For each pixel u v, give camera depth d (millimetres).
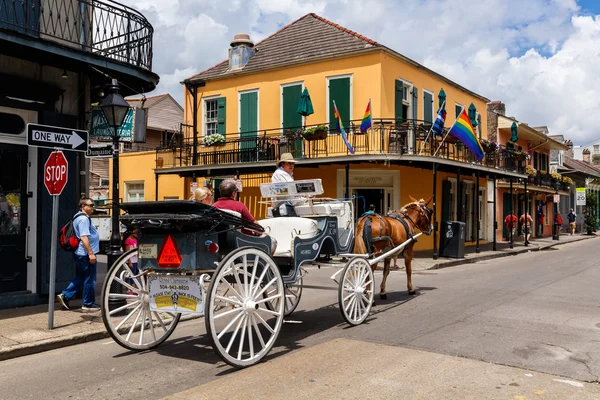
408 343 6730
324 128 17922
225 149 21984
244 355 6230
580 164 48344
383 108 18484
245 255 5824
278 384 5211
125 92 11125
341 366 5773
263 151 19719
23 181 9477
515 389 5051
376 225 9094
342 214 8273
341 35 20328
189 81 22172
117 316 8430
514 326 7695
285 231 7344
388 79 18812
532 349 6434
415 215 10758
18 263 9367
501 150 23734
